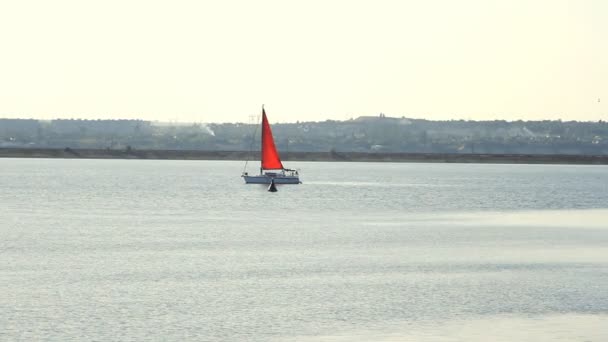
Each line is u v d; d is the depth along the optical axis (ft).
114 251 490.08
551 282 386.32
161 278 393.29
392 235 593.42
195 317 311.27
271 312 319.88
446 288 370.53
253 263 442.91
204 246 517.14
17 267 425.28
